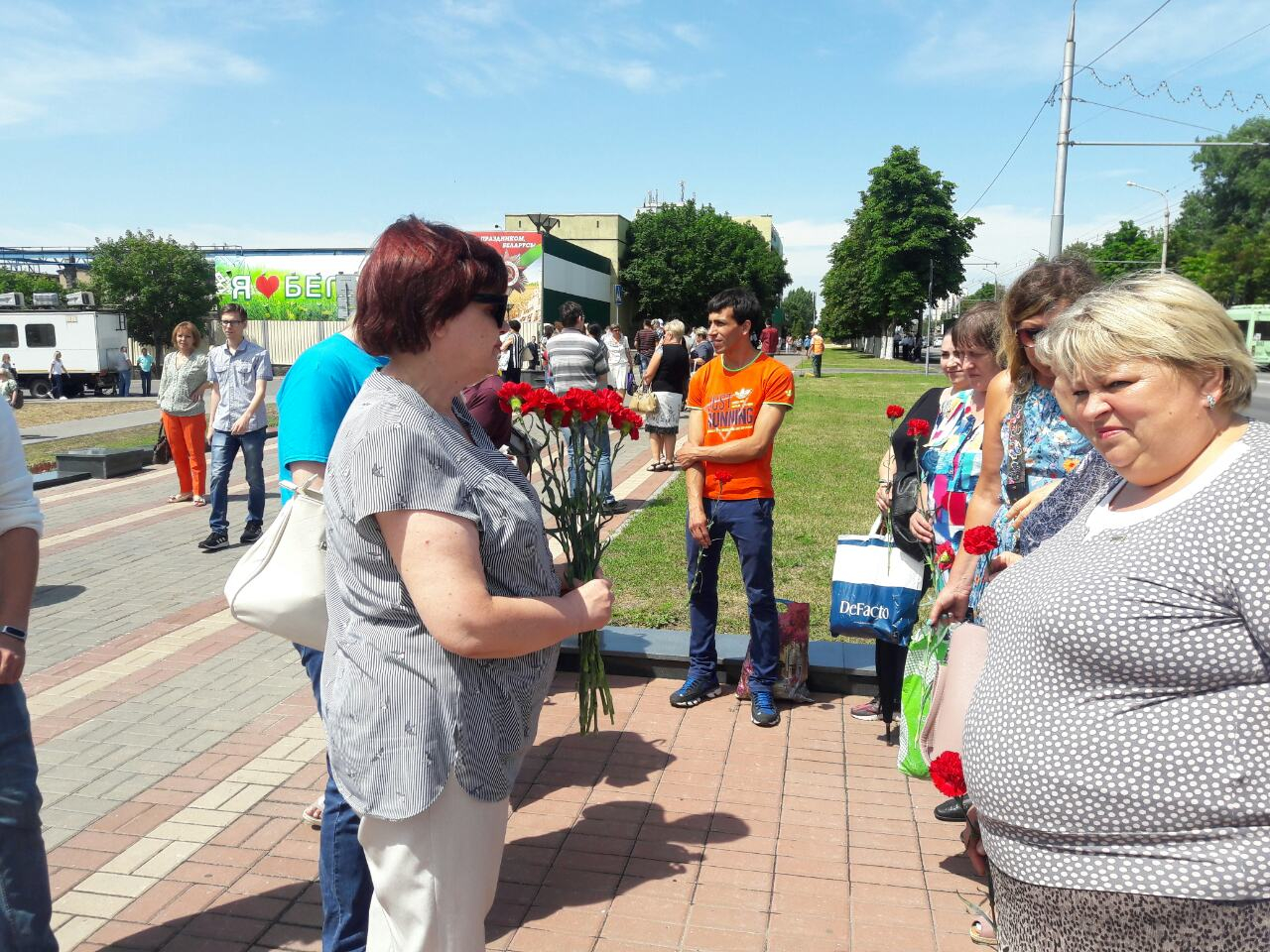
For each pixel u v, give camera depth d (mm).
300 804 3480
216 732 4117
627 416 2824
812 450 13461
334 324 40781
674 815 3438
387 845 1729
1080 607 1467
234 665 4953
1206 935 1400
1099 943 1486
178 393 9391
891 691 3984
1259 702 1377
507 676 1784
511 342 13305
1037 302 2504
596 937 2742
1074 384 1599
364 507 1634
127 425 19625
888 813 3455
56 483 10961
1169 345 1438
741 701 4484
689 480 4223
